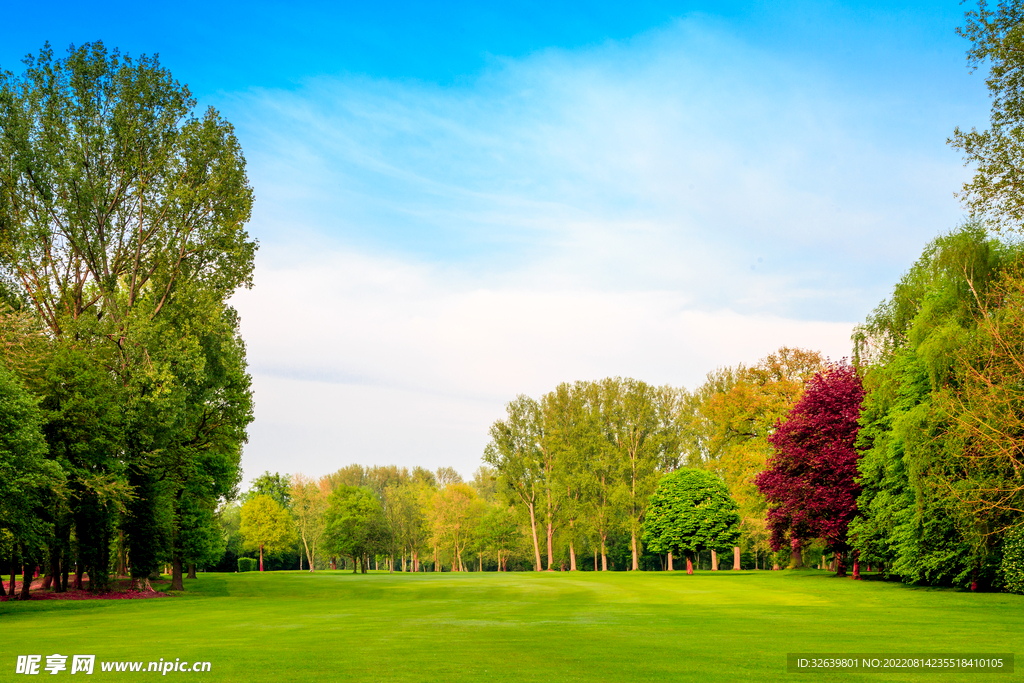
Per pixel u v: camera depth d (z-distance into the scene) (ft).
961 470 103.96
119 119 125.29
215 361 133.49
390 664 42.19
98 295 134.62
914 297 127.85
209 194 129.29
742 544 236.43
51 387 113.09
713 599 108.47
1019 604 88.53
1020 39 80.59
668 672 38.91
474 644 52.37
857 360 158.10
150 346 120.98
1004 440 92.12
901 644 50.98
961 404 96.84
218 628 68.39
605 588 142.72
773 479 161.68
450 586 164.25
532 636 58.13
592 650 48.37
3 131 120.16
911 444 107.65
